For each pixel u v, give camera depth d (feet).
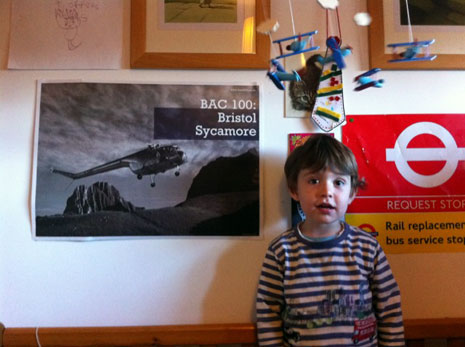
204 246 2.94
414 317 2.93
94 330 2.84
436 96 3.00
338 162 2.45
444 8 2.98
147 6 2.96
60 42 2.97
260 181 2.95
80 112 2.95
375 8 2.97
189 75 2.98
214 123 2.97
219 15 2.96
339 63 2.55
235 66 2.94
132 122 2.95
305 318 2.45
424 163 2.97
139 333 2.83
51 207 2.92
